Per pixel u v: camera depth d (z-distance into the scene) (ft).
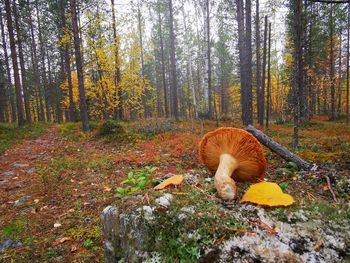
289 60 79.00
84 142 35.45
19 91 50.11
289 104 71.82
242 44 42.78
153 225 5.05
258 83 62.85
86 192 16.21
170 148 26.03
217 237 4.61
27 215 13.61
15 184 19.08
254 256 4.28
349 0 13.29
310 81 72.38
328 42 73.05
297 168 13.38
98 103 63.10
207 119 66.74
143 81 63.77
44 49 93.76
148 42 94.73
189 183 6.75
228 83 129.59
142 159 22.18
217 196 5.83
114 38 53.52
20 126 50.06
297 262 4.08
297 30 21.45
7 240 11.22
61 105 99.25
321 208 5.07
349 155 16.51
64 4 51.98
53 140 39.91
